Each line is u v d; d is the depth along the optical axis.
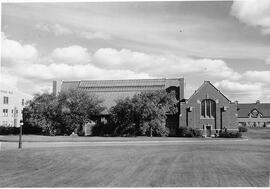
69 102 74.94
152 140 57.91
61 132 75.81
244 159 28.56
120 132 75.81
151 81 90.19
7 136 68.81
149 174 22.27
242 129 87.88
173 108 75.06
